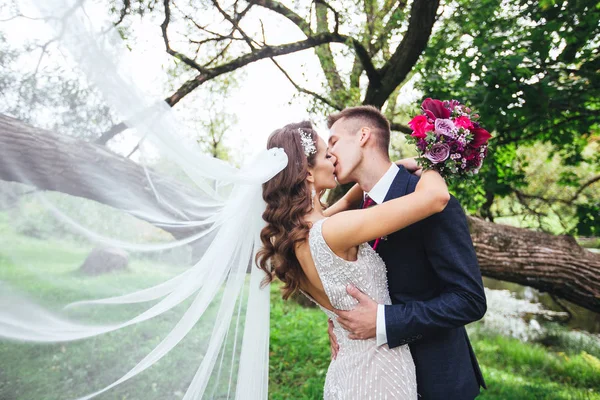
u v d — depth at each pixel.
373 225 1.49
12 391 1.18
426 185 1.56
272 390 3.59
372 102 5.55
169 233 1.51
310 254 1.59
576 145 6.16
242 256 1.73
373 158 1.85
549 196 8.64
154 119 1.30
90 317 1.32
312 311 6.52
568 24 4.31
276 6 4.63
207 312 1.71
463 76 4.59
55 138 1.18
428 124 1.64
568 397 4.07
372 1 4.92
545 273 5.01
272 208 1.65
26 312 1.20
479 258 5.17
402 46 5.13
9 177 1.17
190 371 1.58
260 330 1.75
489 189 5.66
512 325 7.63
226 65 4.66
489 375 4.55
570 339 6.80
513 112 4.41
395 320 1.56
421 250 1.71
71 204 1.27
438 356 1.68
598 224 5.18
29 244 1.21
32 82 1.16
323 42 4.94
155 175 1.42
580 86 4.55
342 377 1.67
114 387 1.35
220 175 1.54
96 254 1.32
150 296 1.44
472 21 4.98
